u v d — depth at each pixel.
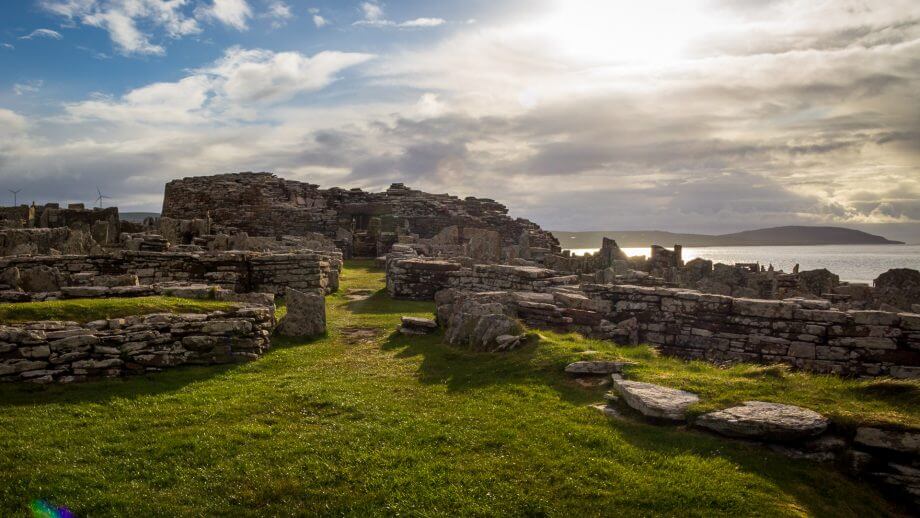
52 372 13.53
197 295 18.06
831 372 16.09
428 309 25.50
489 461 9.80
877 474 9.34
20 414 11.66
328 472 9.48
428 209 68.00
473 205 75.44
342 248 50.56
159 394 13.16
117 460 9.82
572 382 13.31
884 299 27.22
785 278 30.72
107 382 13.69
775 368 12.86
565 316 19.36
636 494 8.67
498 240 41.97
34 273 18.64
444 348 17.14
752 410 10.48
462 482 9.14
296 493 8.91
